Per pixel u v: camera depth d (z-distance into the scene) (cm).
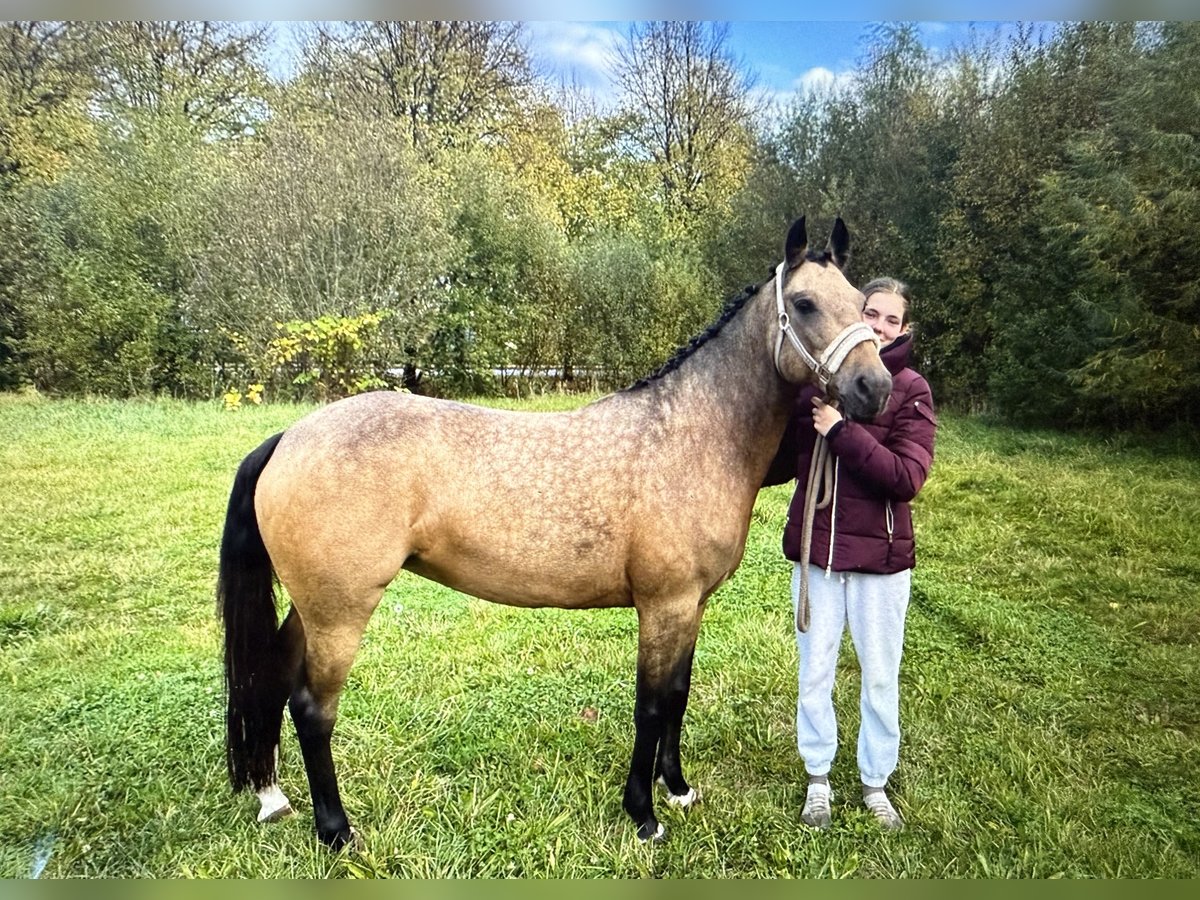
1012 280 1044
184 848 251
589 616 441
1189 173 814
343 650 240
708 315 1358
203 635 408
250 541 245
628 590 253
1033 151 1044
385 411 241
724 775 299
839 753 313
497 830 263
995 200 1061
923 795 281
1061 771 297
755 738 321
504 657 386
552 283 1370
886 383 220
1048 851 254
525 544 239
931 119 1184
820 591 264
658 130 2256
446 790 282
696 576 249
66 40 1476
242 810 271
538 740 316
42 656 380
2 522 575
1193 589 480
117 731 312
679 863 250
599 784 287
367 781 287
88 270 1114
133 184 1165
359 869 243
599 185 2041
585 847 254
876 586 257
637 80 2230
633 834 259
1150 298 873
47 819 262
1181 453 841
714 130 2186
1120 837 259
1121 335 866
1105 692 361
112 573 492
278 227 1062
